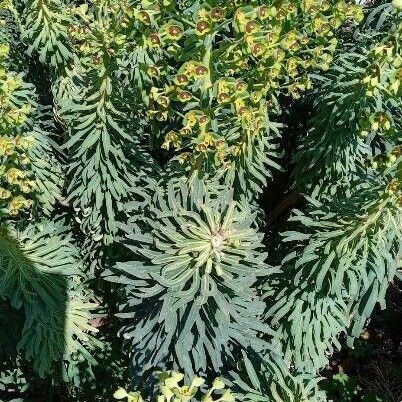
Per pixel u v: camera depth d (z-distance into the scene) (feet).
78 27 1.18
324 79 1.39
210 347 1.09
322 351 1.42
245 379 1.20
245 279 1.03
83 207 1.44
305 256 1.24
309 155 1.44
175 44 1.04
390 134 1.07
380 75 1.00
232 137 1.29
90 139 1.33
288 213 1.75
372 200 1.11
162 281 0.98
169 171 1.38
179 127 1.46
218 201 1.13
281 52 1.03
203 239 1.02
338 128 1.32
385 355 2.12
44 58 1.39
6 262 1.32
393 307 2.27
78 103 1.35
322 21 1.06
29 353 1.31
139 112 1.41
